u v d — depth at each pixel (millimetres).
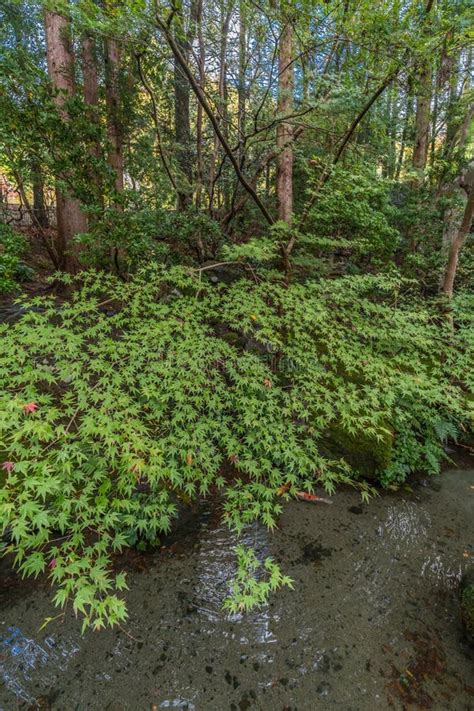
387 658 1943
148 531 2467
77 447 2430
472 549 2725
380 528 2855
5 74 3781
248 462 2980
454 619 2186
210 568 2385
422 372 4109
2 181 7426
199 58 5000
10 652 1814
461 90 7176
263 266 5699
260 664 1875
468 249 6520
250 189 4773
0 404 2498
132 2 2969
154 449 2600
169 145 6145
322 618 2127
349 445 3385
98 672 1779
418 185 6727
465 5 3271
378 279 4762
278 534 2701
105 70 5977
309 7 3355
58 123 4055
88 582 1943
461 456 3939
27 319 3410
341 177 4875
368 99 4324
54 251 5785
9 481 2080
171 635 1973
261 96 5410
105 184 4500
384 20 3301
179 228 5211
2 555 2176
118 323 3729
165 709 1667
